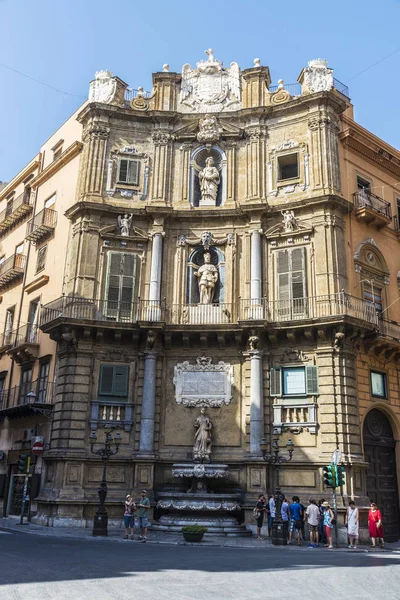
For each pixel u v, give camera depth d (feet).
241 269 94.79
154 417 87.25
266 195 97.55
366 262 96.27
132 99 105.19
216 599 30.96
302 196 94.89
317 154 95.40
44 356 96.53
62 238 104.17
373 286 97.04
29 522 86.63
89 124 102.37
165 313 93.09
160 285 94.22
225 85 105.29
